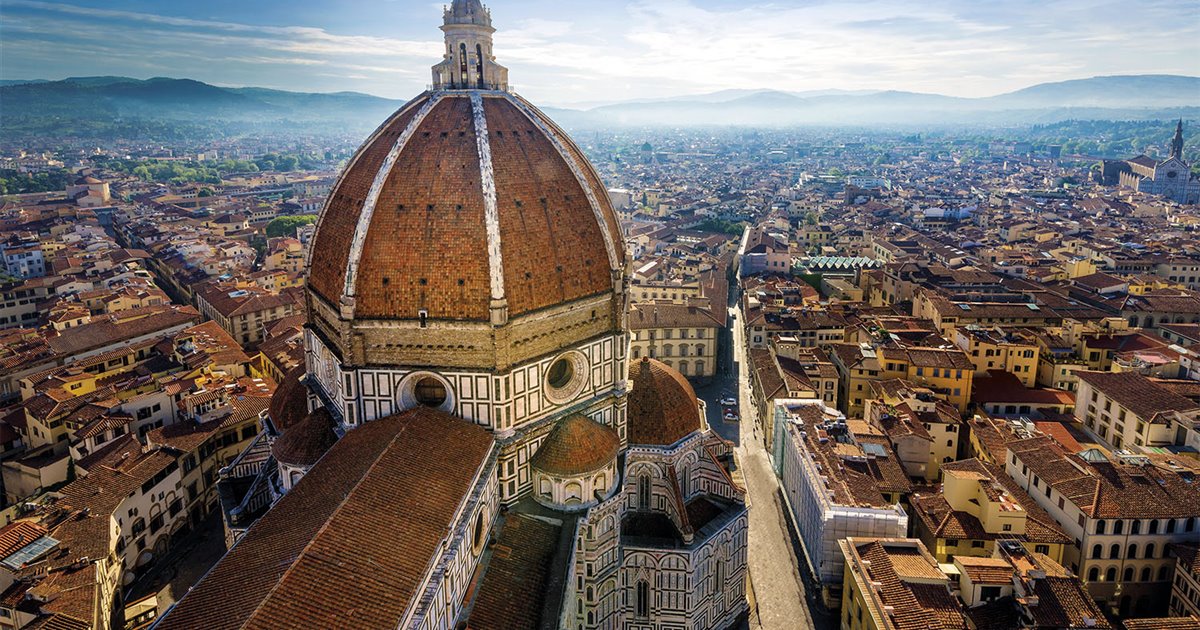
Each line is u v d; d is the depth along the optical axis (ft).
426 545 214.69
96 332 635.25
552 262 289.74
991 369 588.50
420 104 310.65
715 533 329.93
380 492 226.79
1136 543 365.20
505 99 315.17
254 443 365.40
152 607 358.64
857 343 636.89
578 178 307.99
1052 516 396.57
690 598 321.73
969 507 385.09
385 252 275.59
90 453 444.96
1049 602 305.53
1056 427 502.79
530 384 290.15
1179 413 447.83
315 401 328.49
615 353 318.24
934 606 300.40
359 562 198.49
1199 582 338.54
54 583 326.65
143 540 397.80
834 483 391.45
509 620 241.55
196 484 441.27
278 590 181.37
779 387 542.57
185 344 609.83
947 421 481.05
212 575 204.23
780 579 391.65
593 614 301.84
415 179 280.10
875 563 327.06
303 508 225.97
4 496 483.51
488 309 273.13
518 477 294.66
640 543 322.55
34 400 509.35
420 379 289.12
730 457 395.75
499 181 281.13
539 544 276.41
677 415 339.57
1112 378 510.17
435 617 214.28
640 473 335.26
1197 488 376.48
